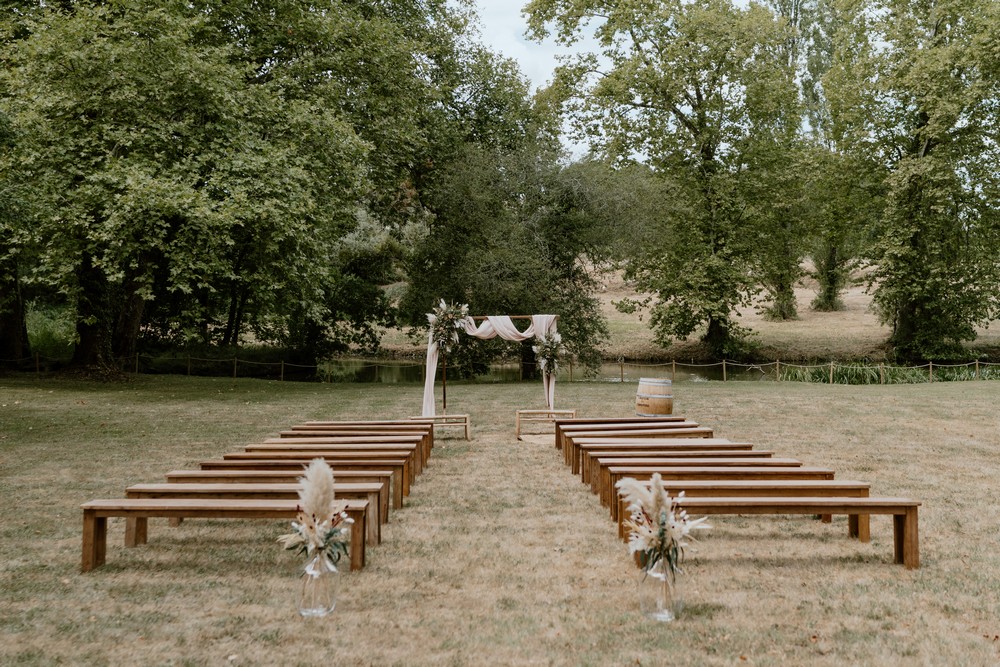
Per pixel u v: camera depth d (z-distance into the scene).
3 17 20.02
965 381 25.55
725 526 7.27
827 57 41.69
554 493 8.73
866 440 12.51
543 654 4.29
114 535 6.86
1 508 7.70
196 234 17.72
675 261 29.97
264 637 4.52
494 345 27.69
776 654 4.27
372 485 6.62
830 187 31.48
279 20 21.58
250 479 7.25
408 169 27.47
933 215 30.06
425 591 5.38
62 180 16.95
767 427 14.06
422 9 26.98
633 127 28.88
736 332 33.97
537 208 25.78
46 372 23.72
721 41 26.64
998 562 6.05
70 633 4.57
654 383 14.73
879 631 4.62
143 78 17.58
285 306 24.59
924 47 27.97
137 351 29.12
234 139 18.14
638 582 5.43
